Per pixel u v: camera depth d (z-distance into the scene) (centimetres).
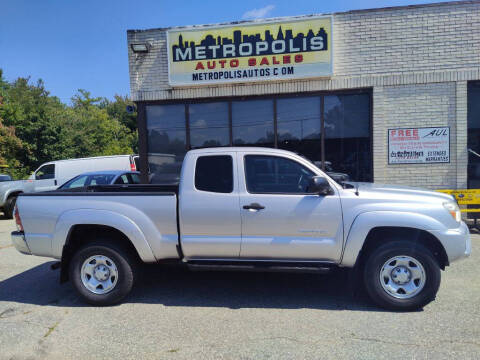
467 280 434
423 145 791
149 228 382
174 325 336
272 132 852
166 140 886
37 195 404
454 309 355
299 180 377
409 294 353
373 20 788
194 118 873
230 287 438
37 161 2047
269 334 313
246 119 859
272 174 380
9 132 1830
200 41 823
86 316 362
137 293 423
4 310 380
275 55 803
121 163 1281
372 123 809
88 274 391
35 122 2083
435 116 784
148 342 304
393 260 356
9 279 488
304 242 364
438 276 346
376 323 329
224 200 373
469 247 362
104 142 2933
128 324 340
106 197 391
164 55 856
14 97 2438
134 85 870
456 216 358
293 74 802
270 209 366
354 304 377
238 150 387
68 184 774
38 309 382
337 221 359
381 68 792
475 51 759
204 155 386
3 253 631
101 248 385
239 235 373
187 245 379
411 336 303
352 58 800
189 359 276
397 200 358
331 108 834
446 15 765
